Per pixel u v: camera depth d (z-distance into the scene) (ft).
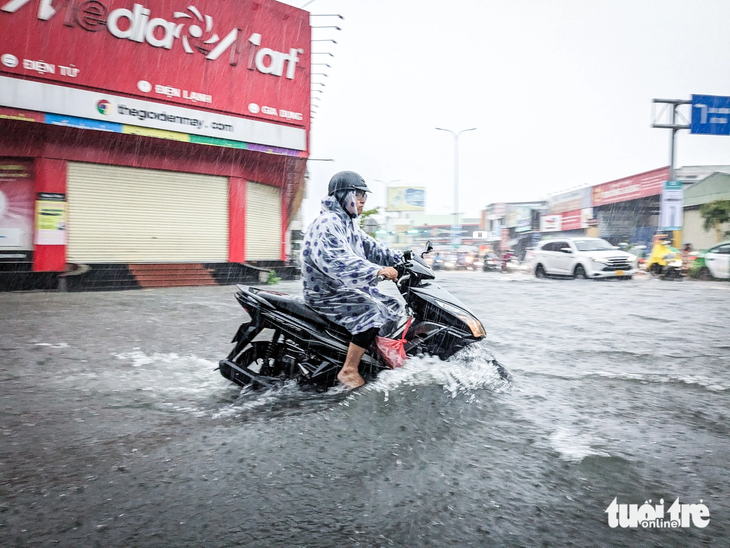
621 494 7.91
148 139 54.03
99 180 52.85
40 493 7.89
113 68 51.26
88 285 47.75
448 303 12.93
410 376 12.33
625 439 9.97
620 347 18.89
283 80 62.28
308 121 64.54
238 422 10.90
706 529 7.00
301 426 10.53
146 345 19.58
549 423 10.76
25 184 49.24
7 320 25.82
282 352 13.57
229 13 57.67
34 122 47.62
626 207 114.21
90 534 6.82
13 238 48.91
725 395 12.85
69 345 19.40
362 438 9.93
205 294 42.06
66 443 9.85
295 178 69.82
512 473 8.53
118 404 12.23
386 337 12.69
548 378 14.37
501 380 12.85
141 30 52.44
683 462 9.00
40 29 47.67
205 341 20.52
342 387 12.48
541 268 67.05
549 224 138.21
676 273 62.49
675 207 78.79
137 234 55.26
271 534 6.84
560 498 7.77
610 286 49.96
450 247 126.72
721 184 91.50
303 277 12.76
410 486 8.11
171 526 7.02
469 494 7.86
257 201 65.67
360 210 12.82
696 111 74.64
